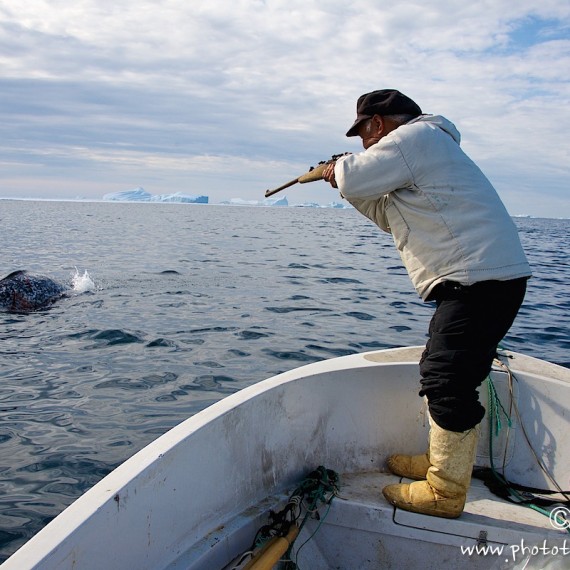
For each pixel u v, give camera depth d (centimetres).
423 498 269
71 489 399
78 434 487
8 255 1959
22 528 352
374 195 255
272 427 282
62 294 1120
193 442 234
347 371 316
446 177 249
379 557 275
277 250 2397
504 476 318
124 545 197
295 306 1091
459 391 257
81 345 768
